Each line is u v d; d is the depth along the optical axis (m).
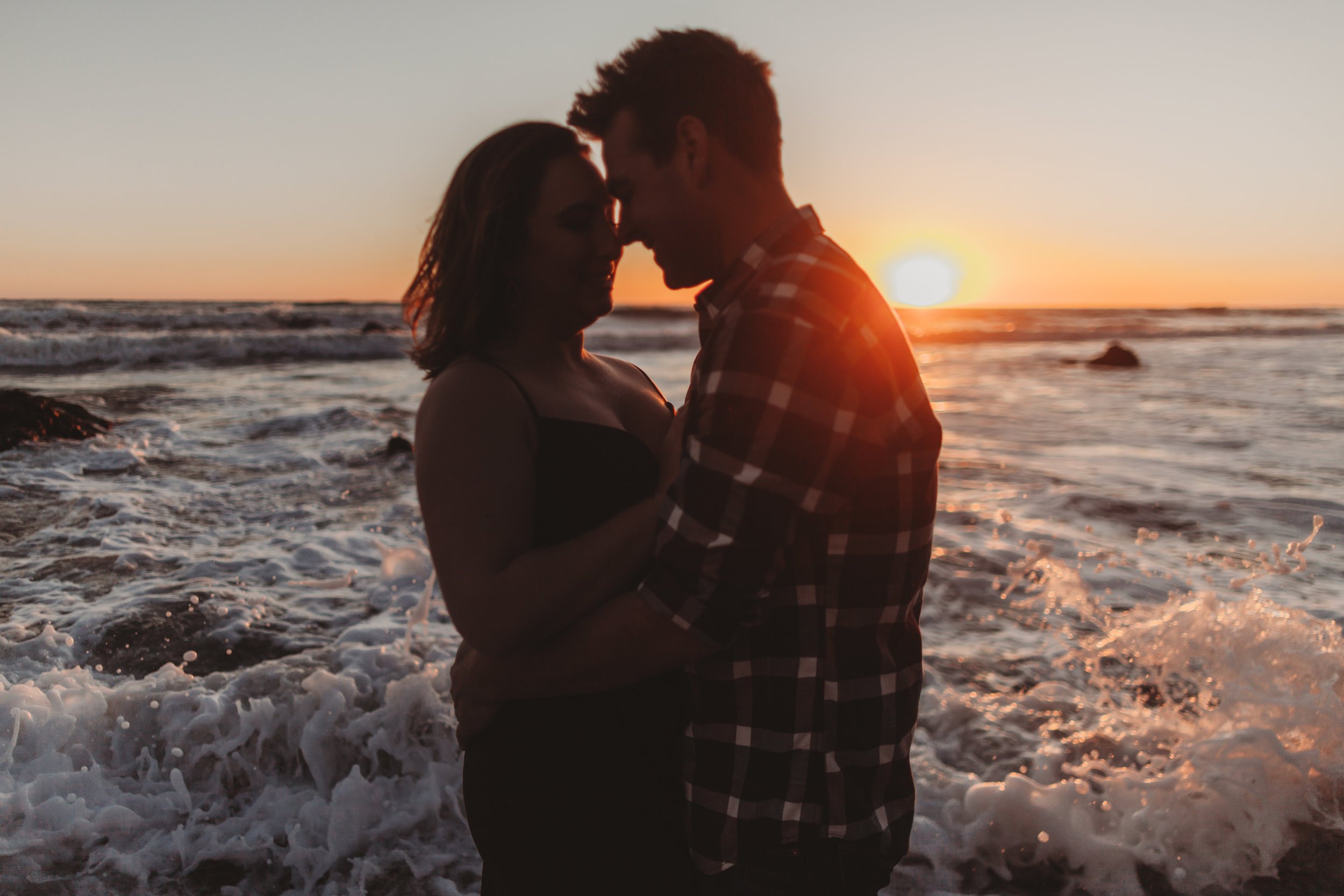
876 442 1.16
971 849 2.30
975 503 5.82
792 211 1.21
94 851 2.25
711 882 1.26
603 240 1.38
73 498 5.77
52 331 21.25
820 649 1.21
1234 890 2.18
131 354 18.69
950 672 3.23
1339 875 2.21
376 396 12.38
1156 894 2.19
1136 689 3.12
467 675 1.29
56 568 4.32
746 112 1.21
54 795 2.38
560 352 1.48
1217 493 6.12
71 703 2.65
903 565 1.23
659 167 1.24
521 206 1.32
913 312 80.69
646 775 1.34
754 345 1.07
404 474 6.79
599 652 1.14
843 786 1.22
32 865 2.18
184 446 7.80
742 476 1.06
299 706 2.67
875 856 1.26
